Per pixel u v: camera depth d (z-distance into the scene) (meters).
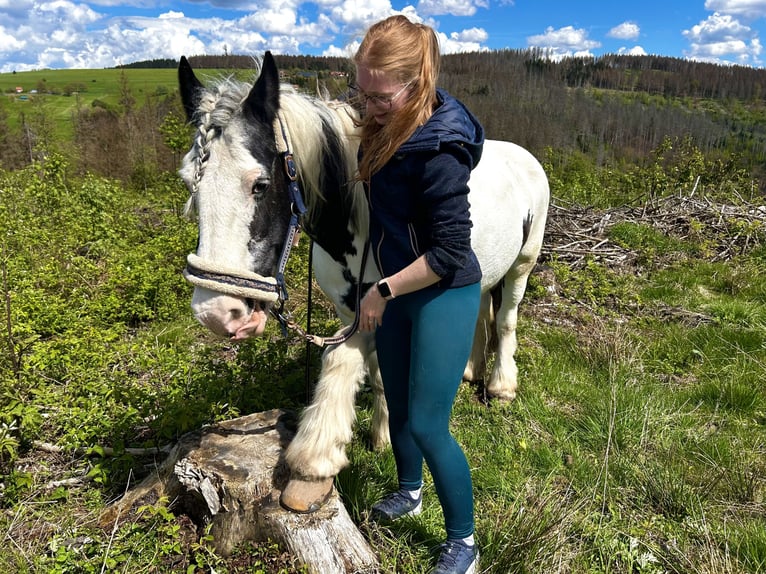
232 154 1.58
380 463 2.62
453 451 1.83
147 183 13.28
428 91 1.51
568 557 2.10
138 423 2.73
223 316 1.58
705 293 5.54
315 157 1.86
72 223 5.95
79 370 2.99
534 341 4.20
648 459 2.79
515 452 2.83
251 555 1.98
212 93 1.73
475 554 2.01
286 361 3.27
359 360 2.01
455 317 1.69
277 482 2.04
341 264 2.14
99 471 2.27
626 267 6.18
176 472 2.10
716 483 2.52
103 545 2.00
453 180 1.49
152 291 4.37
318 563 1.89
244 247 1.61
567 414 3.22
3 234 5.12
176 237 5.27
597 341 3.99
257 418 2.42
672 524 2.35
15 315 3.54
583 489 2.54
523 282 3.29
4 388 2.60
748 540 2.21
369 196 1.75
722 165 9.36
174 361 3.04
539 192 3.09
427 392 1.74
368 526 2.19
